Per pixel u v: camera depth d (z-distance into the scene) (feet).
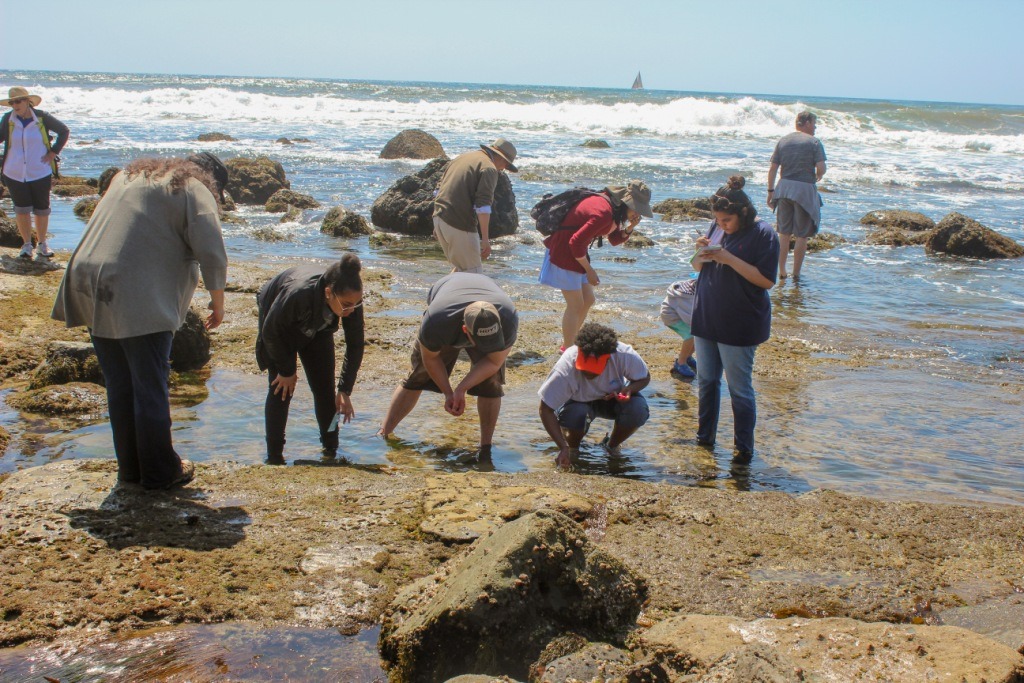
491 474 16.11
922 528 14.43
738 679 8.92
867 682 9.46
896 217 55.26
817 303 34.55
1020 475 18.06
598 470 17.78
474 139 108.06
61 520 12.97
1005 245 47.03
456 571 10.97
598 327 18.38
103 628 10.75
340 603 11.56
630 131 127.44
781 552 13.42
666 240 48.49
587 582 10.82
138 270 13.38
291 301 15.66
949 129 147.64
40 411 19.70
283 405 17.17
